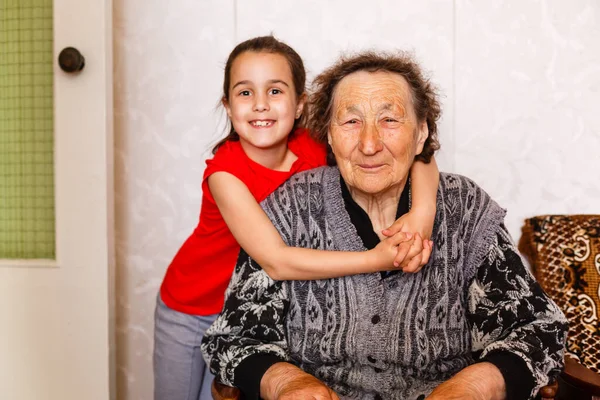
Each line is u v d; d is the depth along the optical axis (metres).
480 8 1.69
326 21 1.71
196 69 1.75
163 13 1.75
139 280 1.81
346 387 1.12
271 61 1.33
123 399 1.84
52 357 1.55
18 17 1.55
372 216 1.19
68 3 1.49
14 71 1.56
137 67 1.76
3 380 1.57
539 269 1.57
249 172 1.31
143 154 1.78
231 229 1.24
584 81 1.69
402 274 1.11
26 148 1.57
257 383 1.03
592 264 1.52
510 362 1.00
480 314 1.12
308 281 1.15
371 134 1.08
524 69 1.70
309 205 1.18
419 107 1.15
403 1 1.70
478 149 1.72
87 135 1.51
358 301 1.11
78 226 1.53
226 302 1.18
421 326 1.11
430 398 0.96
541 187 1.72
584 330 1.48
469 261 1.14
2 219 1.59
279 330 1.13
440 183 1.19
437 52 1.70
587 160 1.70
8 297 1.56
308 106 1.42
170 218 1.79
